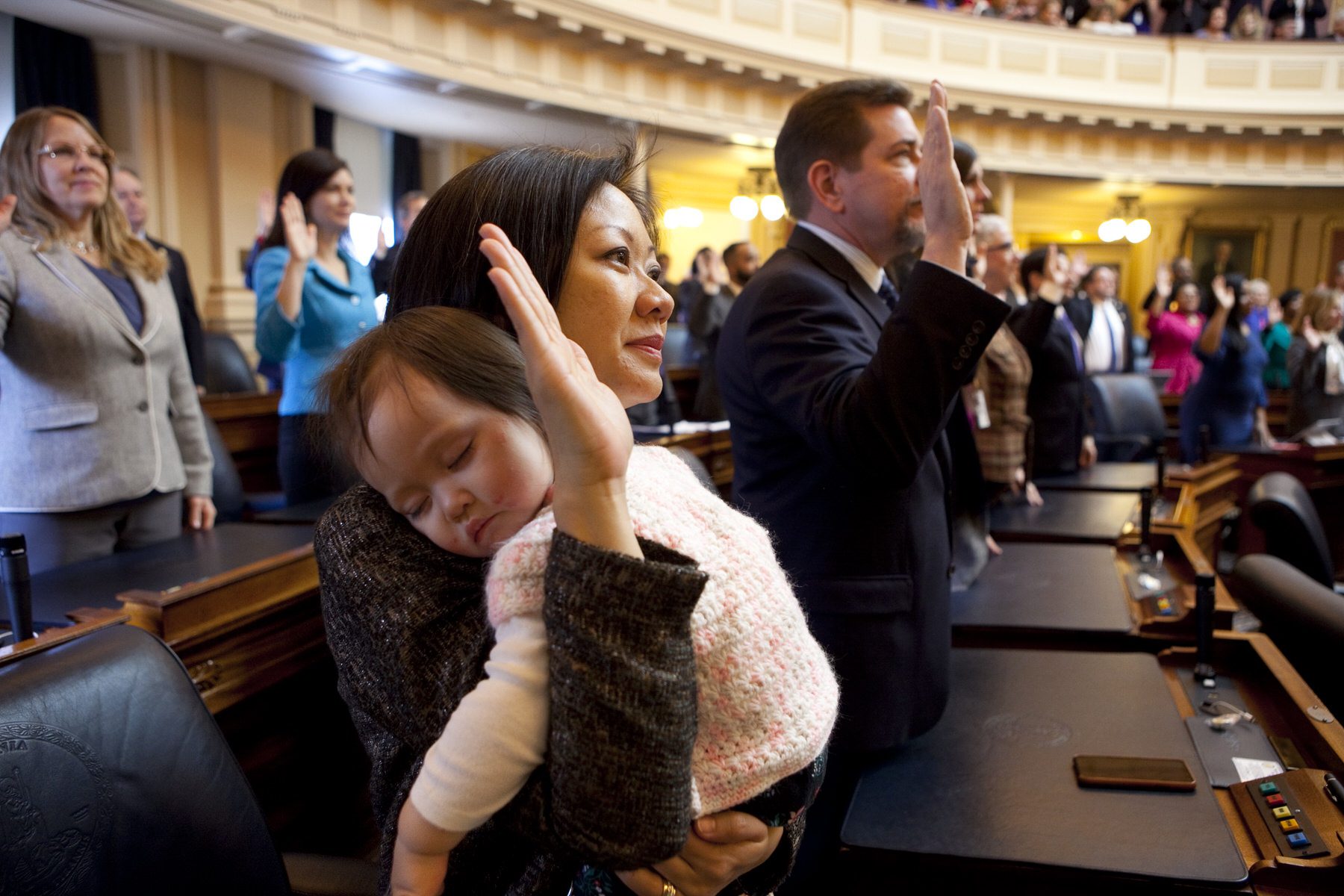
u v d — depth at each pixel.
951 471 1.79
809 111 1.60
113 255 2.13
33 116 1.98
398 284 0.82
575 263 0.78
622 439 0.63
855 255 1.62
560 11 7.43
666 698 0.61
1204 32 11.76
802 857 1.54
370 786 0.76
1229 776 1.43
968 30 10.44
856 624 1.47
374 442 0.69
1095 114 11.02
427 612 0.72
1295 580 2.02
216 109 6.94
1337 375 6.35
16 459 1.98
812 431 1.36
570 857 0.63
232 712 1.73
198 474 2.35
